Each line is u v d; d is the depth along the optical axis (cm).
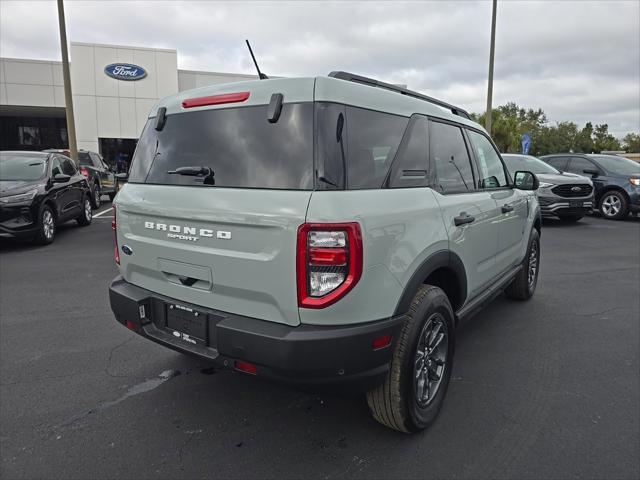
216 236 245
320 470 247
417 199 269
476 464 252
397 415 261
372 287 228
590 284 612
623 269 695
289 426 288
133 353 392
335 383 227
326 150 225
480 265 355
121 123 2783
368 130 250
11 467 248
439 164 311
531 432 282
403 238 246
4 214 773
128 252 303
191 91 284
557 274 665
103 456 258
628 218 1317
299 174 226
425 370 280
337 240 214
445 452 263
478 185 369
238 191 240
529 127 6322
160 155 290
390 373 255
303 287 219
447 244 288
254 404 314
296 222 217
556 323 468
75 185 1022
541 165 1209
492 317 484
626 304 529
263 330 228
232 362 241
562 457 258
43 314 482
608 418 297
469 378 351
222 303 251
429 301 268
